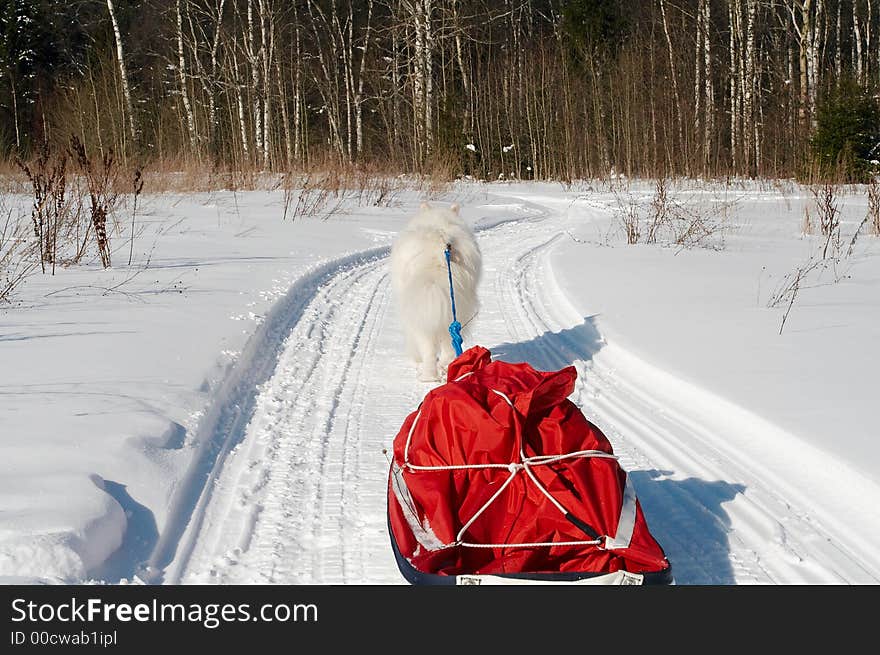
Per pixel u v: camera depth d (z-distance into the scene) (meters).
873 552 4.38
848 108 29.36
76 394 6.38
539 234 20.05
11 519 4.27
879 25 43.56
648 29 46.81
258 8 41.31
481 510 4.09
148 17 44.81
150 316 9.19
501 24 49.06
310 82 46.88
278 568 4.44
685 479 5.39
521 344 9.09
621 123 42.78
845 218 19.86
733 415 6.19
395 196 26.44
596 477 4.21
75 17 46.59
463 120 44.44
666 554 4.50
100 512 4.47
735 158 38.12
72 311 9.30
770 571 4.28
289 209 21.59
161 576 4.34
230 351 8.08
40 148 20.39
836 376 6.79
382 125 47.91
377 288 12.54
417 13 36.62
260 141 38.62
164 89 43.41
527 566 3.87
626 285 11.70
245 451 6.04
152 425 5.83
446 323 7.45
